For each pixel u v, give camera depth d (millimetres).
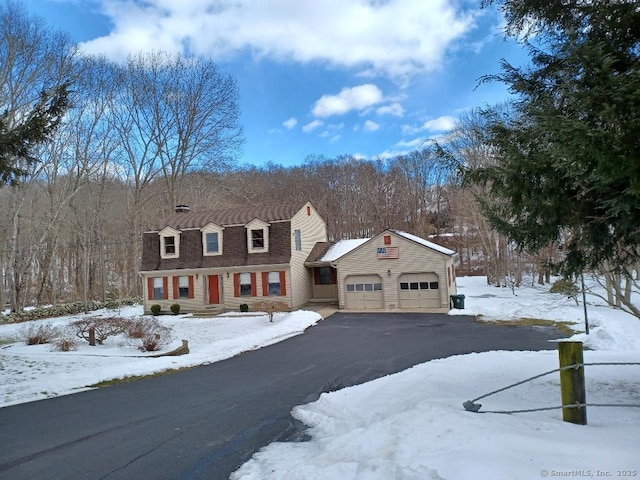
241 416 6535
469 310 21047
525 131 5203
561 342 4461
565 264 5770
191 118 31359
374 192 49344
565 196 4785
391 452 3986
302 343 14438
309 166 51500
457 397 5832
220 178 35844
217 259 23938
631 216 4227
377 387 7184
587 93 3500
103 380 9531
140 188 31547
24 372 10398
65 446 5469
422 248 22547
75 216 29031
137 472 4559
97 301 30453
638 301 19656
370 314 21484
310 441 5215
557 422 4359
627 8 4160
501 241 33750
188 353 12992
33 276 31766
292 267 23266
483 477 3102
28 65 22719
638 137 3350
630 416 4656
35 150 19750
